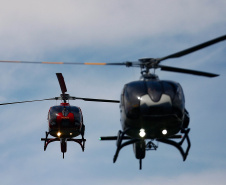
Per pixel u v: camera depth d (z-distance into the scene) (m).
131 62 77.31
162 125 74.38
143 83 75.31
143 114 73.19
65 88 119.25
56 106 120.88
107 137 81.25
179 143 78.69
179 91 74.75
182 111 74.44
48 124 120.19
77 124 119.62
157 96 73.25
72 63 73.19
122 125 78.19
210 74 72.31
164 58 73.56
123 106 75.81
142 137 76.31
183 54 70.31
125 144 78.25
